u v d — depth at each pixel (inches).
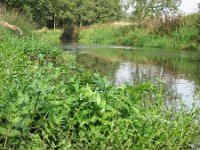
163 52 644.1
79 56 509.7
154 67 399.5
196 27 800.3
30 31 523.2
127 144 120.2
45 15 1397.6
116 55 554.9
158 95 157.4
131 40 916.0
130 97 141.9
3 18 495.8
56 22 1833.2
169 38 825.5
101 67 381.4
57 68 162.1
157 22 919.0
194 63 455.5
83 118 119.3
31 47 349.1
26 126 110.7
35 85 129.4
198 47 709.9
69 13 1841.8
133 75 325.7
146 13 1481.3
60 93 131.3
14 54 262.4
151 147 123.4
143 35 889.5
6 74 171.6
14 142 108.0
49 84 145.6
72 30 1381.6
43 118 115.0
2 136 105.7
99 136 117.3
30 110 112.9
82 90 128.2
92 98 123.0
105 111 123.9
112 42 1000.2
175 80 302.7
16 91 119.4
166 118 150.7
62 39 1288.1
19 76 158.6
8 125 107.3
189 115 150.9
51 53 366.3
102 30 1151.6
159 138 129.4
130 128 125.3
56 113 117.9
